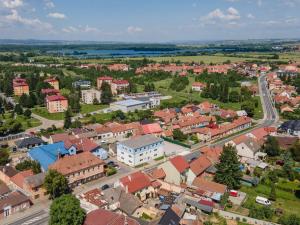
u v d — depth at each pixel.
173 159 107.12
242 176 105.38
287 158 120.75
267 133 155.25
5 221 84.06
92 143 132.00
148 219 84.50
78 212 74.94
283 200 95.69
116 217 75.69
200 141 152.00
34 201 95.06
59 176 95.44
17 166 115.12
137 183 95.56
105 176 113.38
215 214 86.00
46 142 149.75
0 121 176.12
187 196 94.25
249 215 84.38
